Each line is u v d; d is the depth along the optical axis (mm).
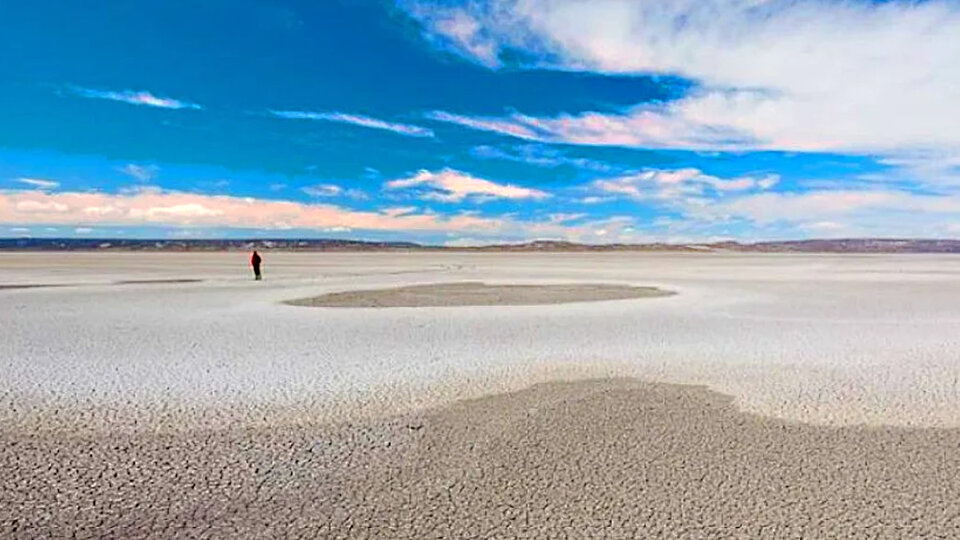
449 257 82875
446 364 9453
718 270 42812
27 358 9891
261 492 4816
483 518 4363
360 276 33938
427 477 5105
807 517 4328
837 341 11516
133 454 5625
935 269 44562
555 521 4309
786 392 7762
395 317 15234
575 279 31297
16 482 4992
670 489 4816
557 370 9047
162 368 9172
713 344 11188
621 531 4156
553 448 5762
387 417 6766
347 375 8727
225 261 63281
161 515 4422
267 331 12852
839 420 6570
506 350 10617
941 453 5555
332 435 6164
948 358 9867
